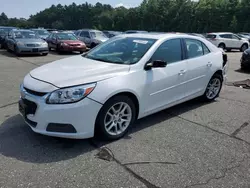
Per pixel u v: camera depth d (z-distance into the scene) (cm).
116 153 338
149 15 7931
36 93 337
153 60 415
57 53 1675
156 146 360
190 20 6988
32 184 272
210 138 390
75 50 1631
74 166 306
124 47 444
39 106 328
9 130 398
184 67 469
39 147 349
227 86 744
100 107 344
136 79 384
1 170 295
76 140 370
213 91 573
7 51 1656
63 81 337
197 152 347
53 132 329
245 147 364
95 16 10131
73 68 383
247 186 278
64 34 1772
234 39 2170
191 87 497
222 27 6238
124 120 386
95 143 364
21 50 1393
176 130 416
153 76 409
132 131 409
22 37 1477
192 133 406
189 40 500
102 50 467
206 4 6675
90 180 281
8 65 1066
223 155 341
